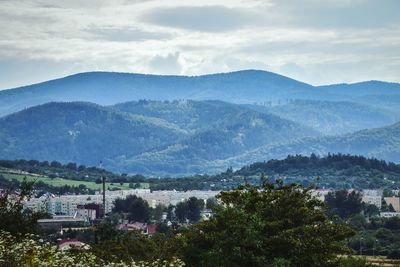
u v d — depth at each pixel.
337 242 37.47
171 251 36.88
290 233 35.47
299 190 39.78
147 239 41.53
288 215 37.50
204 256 34.84
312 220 38.19
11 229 33.19
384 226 148.88
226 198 38.69
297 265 35.41
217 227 35.81
